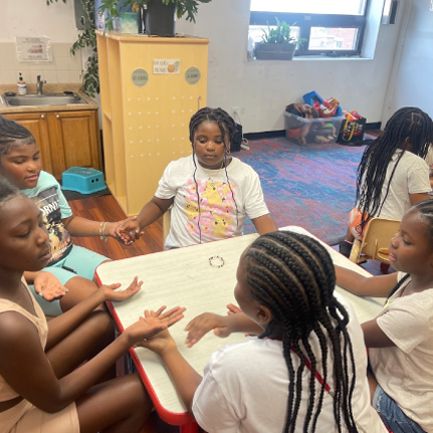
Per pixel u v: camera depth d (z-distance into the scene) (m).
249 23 4.87
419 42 5.42
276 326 0.76
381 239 1.97
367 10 5.53
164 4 2.68
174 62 2.80
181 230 1.79
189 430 0.96
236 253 1.46
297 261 0.70
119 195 3.46
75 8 3.90
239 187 1.75
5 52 3.80
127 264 1.37
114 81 3.03
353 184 3.99
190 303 1.19
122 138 3.26
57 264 1.64
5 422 0.95
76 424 1.01
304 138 5.17
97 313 1.27
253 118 5.30
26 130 1.46
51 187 1.65
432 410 0.99
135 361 1.02
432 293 0.97
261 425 0.77
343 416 0.77
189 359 1.01
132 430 1.12
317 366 0.74
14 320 0.85
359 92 5.82
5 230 0.85
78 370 1.00
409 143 2.08
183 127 3.04
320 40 5.50
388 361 1.08
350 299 1.26
